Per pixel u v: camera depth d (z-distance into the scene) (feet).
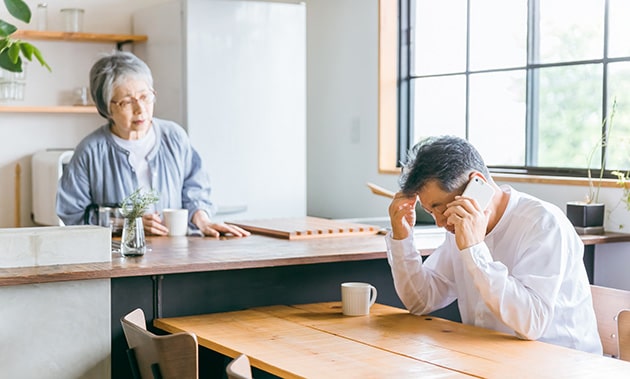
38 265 7.89
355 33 15.80
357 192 15.92
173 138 11.31
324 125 16.75
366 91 15.57
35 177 14.93
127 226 8.58
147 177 11.12
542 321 6.97
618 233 10.82
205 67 14.33
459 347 6.70
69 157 14.05
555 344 7.38
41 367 7.61
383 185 15.20
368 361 6.23
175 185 11.31
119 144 10.94
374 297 8.17
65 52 15.66
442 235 10.46
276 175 15.11
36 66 15.47
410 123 15.38
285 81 15.06
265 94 14.89
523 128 13.12
